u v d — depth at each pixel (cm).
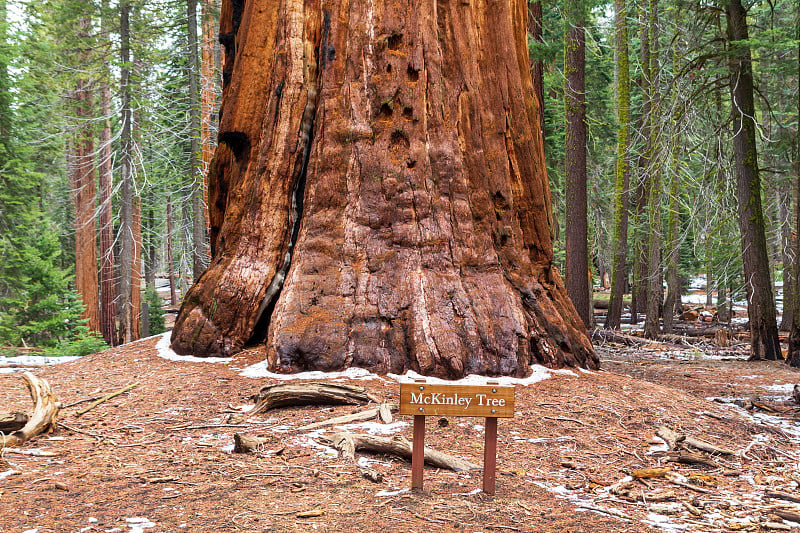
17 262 2105
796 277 1385
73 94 2653
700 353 1698
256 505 414
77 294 2306
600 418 687
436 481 488
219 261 969
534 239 978
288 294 838
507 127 975
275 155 958
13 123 2112
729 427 737
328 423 612
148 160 2612
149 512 400
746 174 1470
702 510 470
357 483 470
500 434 616
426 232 865
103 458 522
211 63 2352
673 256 2244
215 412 663
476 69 964
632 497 487
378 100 911
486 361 803
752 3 1471
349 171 895
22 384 871
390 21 928
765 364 1413
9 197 2100
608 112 2656
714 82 1456
